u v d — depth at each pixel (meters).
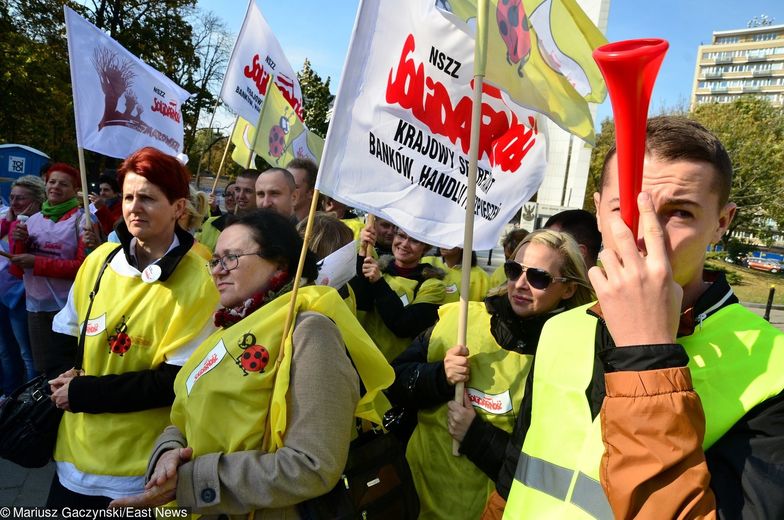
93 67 3.65
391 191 2.09
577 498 1.16
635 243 0.94
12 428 2.19
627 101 0.88
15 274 4.29
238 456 1.50
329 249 2.54
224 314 1.76
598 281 0.98
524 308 2.08
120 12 21.92
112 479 2.01
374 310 3.33
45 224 4.25
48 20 19.27
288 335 1.58
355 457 1.78
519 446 1.49
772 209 32.03
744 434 0.99
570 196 27.38
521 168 2.69
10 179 10.96
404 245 3.49
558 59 2.59
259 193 3.53
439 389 2.13
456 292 3.64
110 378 2.00
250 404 1.56
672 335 0.92
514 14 2.23
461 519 2.04
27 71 17.66
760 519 0.88
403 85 2.12
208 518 1.62
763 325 1.09
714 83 117.88
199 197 2.60
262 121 5.08
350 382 1.60
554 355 1.36
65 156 21.77
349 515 1.58
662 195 1.02
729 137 30.31
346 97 1.95
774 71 110.50
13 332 4.73
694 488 0.89
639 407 0.91
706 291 1.17
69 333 2.34
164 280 2.08
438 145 2.27
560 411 1.28
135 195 2.15
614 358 0.94
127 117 3.89
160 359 2.04
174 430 1.78
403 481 1.84
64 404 1.99
